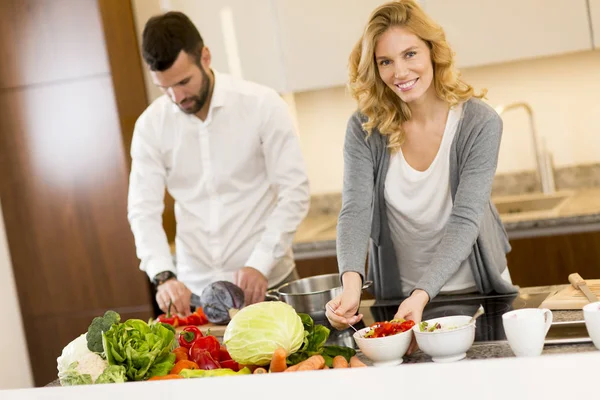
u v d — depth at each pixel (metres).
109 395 1.01
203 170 2.84
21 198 3.75
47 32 3.62
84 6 3.56
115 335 1.48
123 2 3.75
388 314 1.94
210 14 3.71
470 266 2.16
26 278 3.80
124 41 3.72
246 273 2.53
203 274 2.92
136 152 2.89
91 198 3.69
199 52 2.63
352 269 1.95
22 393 1.04
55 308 3.79
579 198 3.52
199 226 2.88
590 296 1.70
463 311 1.85
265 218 2.86
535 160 3.81
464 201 1.98
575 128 3.76
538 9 3.38
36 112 3.68
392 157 2.16
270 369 1.39
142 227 2.81
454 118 2.07
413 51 1.94
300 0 3.62
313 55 3.64
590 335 1.33
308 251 3.49
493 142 2.01
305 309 1.90
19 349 3.82
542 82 3.78
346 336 1.76
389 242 2.26
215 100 2.75
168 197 3.82
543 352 1.39
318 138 4.11
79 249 3.73
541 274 3.23
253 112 2.76
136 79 3.79
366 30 1.99
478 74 3.84
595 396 0.87
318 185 4.15
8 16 3.64
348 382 0.94
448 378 0.91
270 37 3.67
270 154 2.76
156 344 1.47
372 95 2.08
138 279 3.69
